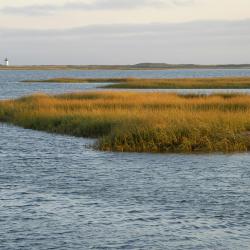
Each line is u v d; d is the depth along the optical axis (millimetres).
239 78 178500
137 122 46125
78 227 22688
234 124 45594
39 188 29719
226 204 26266
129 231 22234
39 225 22938
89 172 34062
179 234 21875
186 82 154125
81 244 20766
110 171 34312
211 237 21531
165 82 153875
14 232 22031
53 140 49281
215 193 28469
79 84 186500
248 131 45875
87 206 25891
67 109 64375
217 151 41500
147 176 32719
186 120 45125
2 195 28062
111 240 21203
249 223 23234
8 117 67188
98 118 53812
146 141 42125
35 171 34688
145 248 20391
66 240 21172
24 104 72312
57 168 35562
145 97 75125
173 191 28906
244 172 33969
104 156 39812
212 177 32469
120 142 42625
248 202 26625
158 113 51062
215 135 42750
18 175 33406
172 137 42188
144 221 23516
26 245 20641
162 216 24266
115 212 24891
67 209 25359
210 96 80000
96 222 23359
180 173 33594
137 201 26828
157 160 37875
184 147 41375
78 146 45312
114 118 53094
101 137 47750
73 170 34781
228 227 22719
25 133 54750
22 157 40188
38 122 59094
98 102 68375
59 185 30469
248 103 65250
